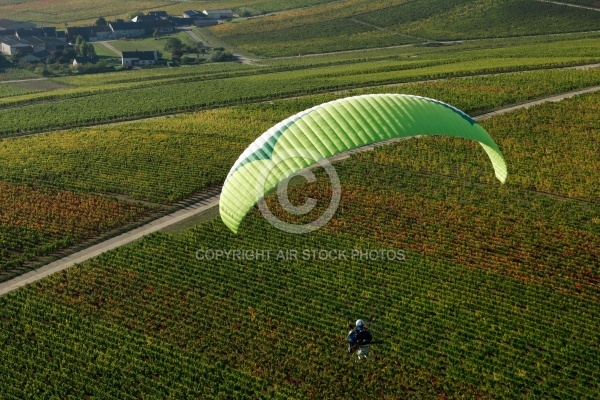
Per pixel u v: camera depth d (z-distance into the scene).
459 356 42.47
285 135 34.72
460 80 111.06
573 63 119.44
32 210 66.62
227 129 91.88
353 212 62.81
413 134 34.16
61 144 87.31
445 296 48.91
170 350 43.56
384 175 71.69
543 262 53.53
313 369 41.38
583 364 41.69
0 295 52.06
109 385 40.44
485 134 35.81
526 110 91.69
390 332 44.88
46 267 56.16
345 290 49.91
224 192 35.78
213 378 40.78
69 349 44.00
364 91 110.31
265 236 58.72
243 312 47.59
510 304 47.72
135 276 52.72
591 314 46.84
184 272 53.00
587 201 65.81
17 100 120.81
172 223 63.31
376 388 39.56
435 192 67.00
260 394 39.31
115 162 79.31
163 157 80.31
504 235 57.97
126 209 66.19
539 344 43.50
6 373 42.16
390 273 52.22
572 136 81.94
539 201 65.12
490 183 70.00
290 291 50.09
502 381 40.06
